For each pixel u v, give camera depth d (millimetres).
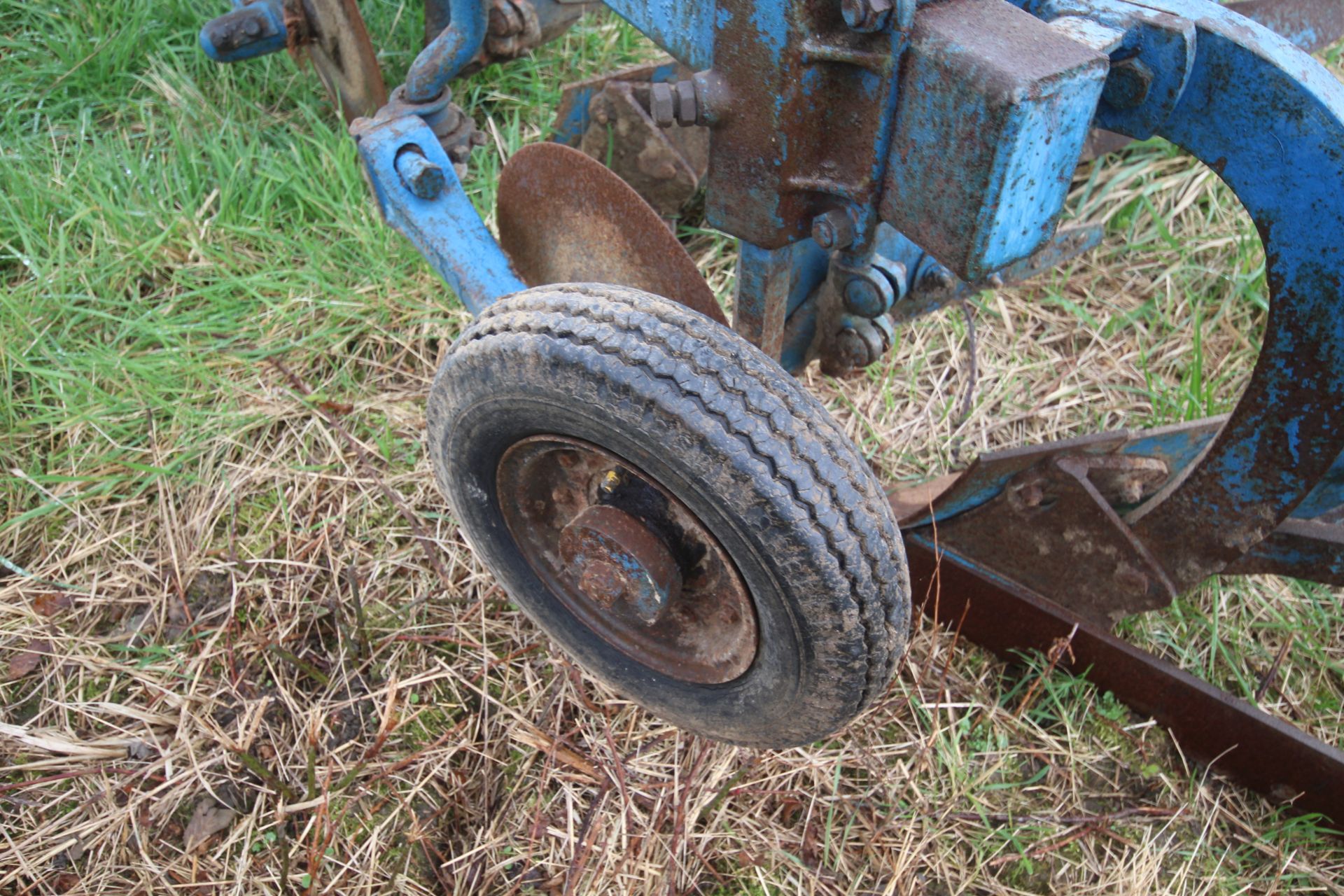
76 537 2551
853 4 1369
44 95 3449
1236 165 1566
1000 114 1317
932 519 2301
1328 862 2184
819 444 1488
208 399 2824
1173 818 2223
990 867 2148
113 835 2078
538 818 2111
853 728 2293
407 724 2258
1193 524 2029
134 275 3043
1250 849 2207
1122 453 2232
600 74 3682
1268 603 2566
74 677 2318
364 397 2873
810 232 1741
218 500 2613
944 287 2287
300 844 2070
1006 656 2445
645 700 2008
